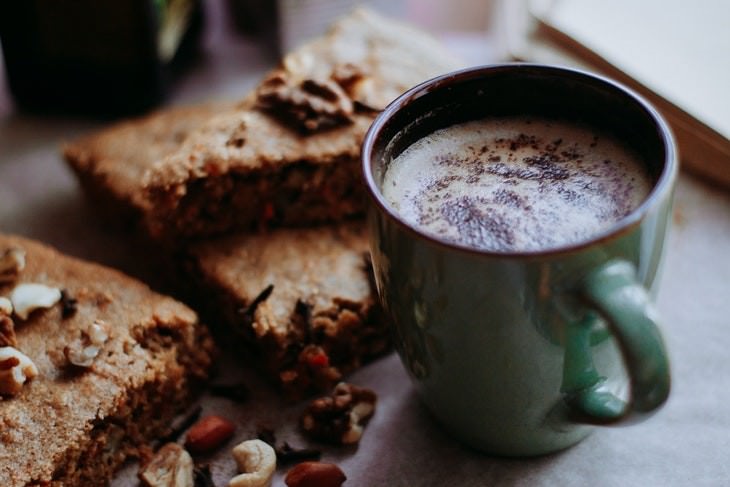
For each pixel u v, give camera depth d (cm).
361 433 47
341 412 47
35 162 60
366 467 46
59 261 50
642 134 43
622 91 43
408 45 58
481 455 46
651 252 41
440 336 42
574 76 44
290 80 55
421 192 43
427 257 40
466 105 45
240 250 51
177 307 48
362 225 52
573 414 43
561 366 42
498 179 43
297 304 48
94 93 63
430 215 42
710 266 52
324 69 56
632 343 38
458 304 41
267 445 46
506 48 63
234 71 66
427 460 46
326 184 52
